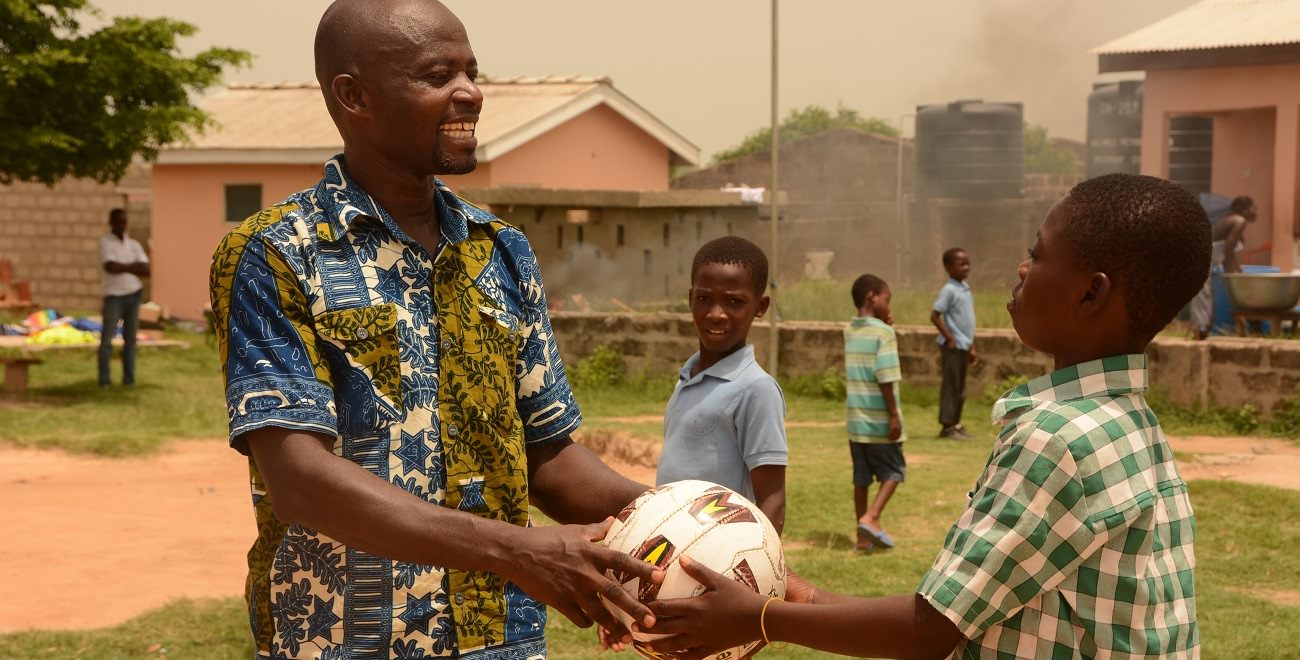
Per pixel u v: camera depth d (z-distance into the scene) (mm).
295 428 2240
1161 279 2207
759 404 4207
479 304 2520
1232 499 8500
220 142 22953
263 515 2428
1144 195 2221
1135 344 2273
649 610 2305
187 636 6027
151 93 14766
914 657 2279
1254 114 21422
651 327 15633
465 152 2482
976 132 29297
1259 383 12156
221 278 2332
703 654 2455
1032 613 2199
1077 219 2256
